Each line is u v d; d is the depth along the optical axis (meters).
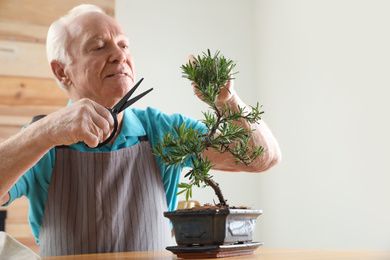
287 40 3.29
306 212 3.05
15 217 2.86
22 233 2.86
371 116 2.58
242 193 3.44
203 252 0.88
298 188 3.12
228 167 1.40
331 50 2.89
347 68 2.76
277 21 3.39
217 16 3.55
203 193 3.29
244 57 3.58
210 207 0.92
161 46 3.37
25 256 0.85
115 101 1.43
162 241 1.44
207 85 0.91
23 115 2.96
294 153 3.18
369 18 2.61
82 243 1.38
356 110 2.69
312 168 3.01
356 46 2.70
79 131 1.00
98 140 1.02
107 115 1.04
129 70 1.44
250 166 1.33
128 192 1.45
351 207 2.70
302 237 3.08
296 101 3.18
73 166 1.43
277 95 3.37
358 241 2.65
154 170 1.49
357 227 2.66
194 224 0.90
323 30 2.96
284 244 3.24
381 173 2.51
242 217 0.93
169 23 3.40
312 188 3.01
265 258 0.87
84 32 1.42
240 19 3.61
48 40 1.52
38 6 3.04
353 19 2.73
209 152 1.34
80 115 1.01
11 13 2.99
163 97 3.32
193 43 3.45
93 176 1.42
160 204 1.47
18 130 2.94
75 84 1.47
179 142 0.90
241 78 3.56
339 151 2.80
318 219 2.96
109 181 1.42
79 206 1.41
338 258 0.86
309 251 1.09
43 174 1.44
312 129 3.03
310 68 3.07
